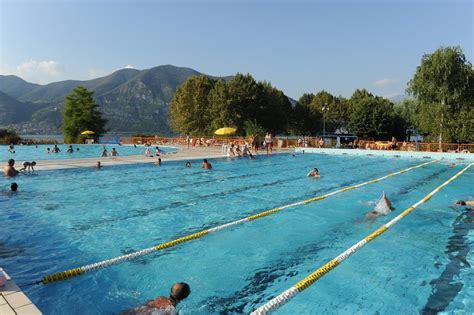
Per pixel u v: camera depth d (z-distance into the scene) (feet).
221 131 108.99
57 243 21.54
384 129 178.70
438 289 15.72
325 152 101.81
